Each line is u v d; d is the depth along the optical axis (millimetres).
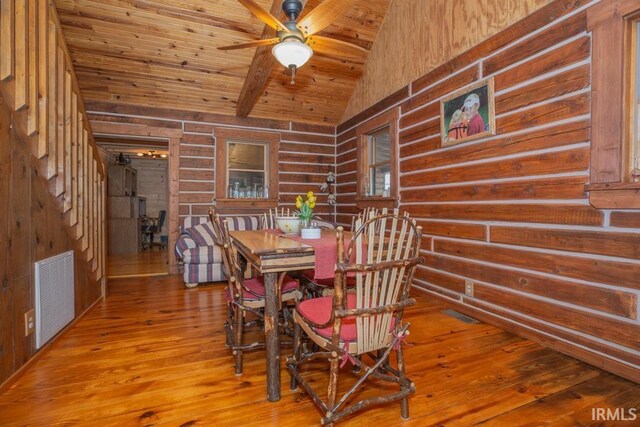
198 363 2045
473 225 2781
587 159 1956
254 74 3582
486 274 2670
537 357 2096
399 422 1497
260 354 2182
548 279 2201
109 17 3262
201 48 3723
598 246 1920
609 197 1824
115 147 6672
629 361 1798
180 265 4652
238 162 5027
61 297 2371
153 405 1609
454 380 1842
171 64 3891
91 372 1919
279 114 5012
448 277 3070
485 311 2691
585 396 1687
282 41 2309
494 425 1476
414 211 3512
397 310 1425
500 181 2527
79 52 3578
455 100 2908
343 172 5172
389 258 1393
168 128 4492
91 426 1453
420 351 2197
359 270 1298
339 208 5293
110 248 6879
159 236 8469
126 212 6996
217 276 4012
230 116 4832
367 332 1399
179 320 2809
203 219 4551
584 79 1971
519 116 2367
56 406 1592
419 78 3387
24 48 1842
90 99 4148
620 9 1773
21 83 1836
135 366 1997
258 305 1948
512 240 2443
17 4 1823
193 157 4637
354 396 1708
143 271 4902
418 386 1783
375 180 4539
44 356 2109
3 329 1729
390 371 1760
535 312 2297
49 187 2223
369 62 4324
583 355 2016
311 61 4184
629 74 1781
